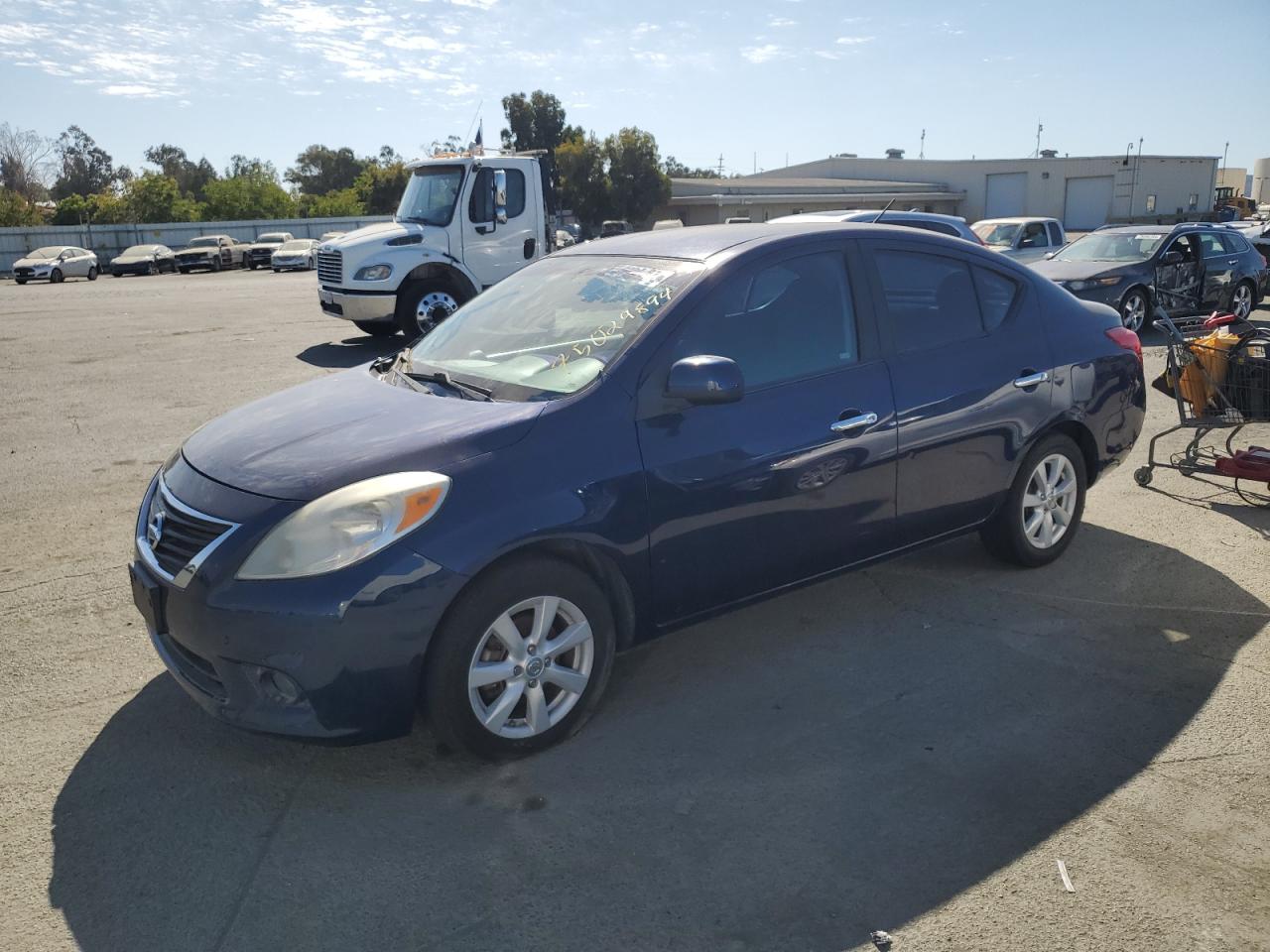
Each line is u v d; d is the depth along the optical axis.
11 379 10.76
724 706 3.70
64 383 10.48
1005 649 4.12
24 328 15.98
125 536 5.57
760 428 3.68
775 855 2.87
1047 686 3.82
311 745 3.07
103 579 4.94
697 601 3.68
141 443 7.75
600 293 3.91
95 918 2.64
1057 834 2.95
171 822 3.04
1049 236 18.47
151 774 3.28
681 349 3.59
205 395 9.77
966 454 4.35
